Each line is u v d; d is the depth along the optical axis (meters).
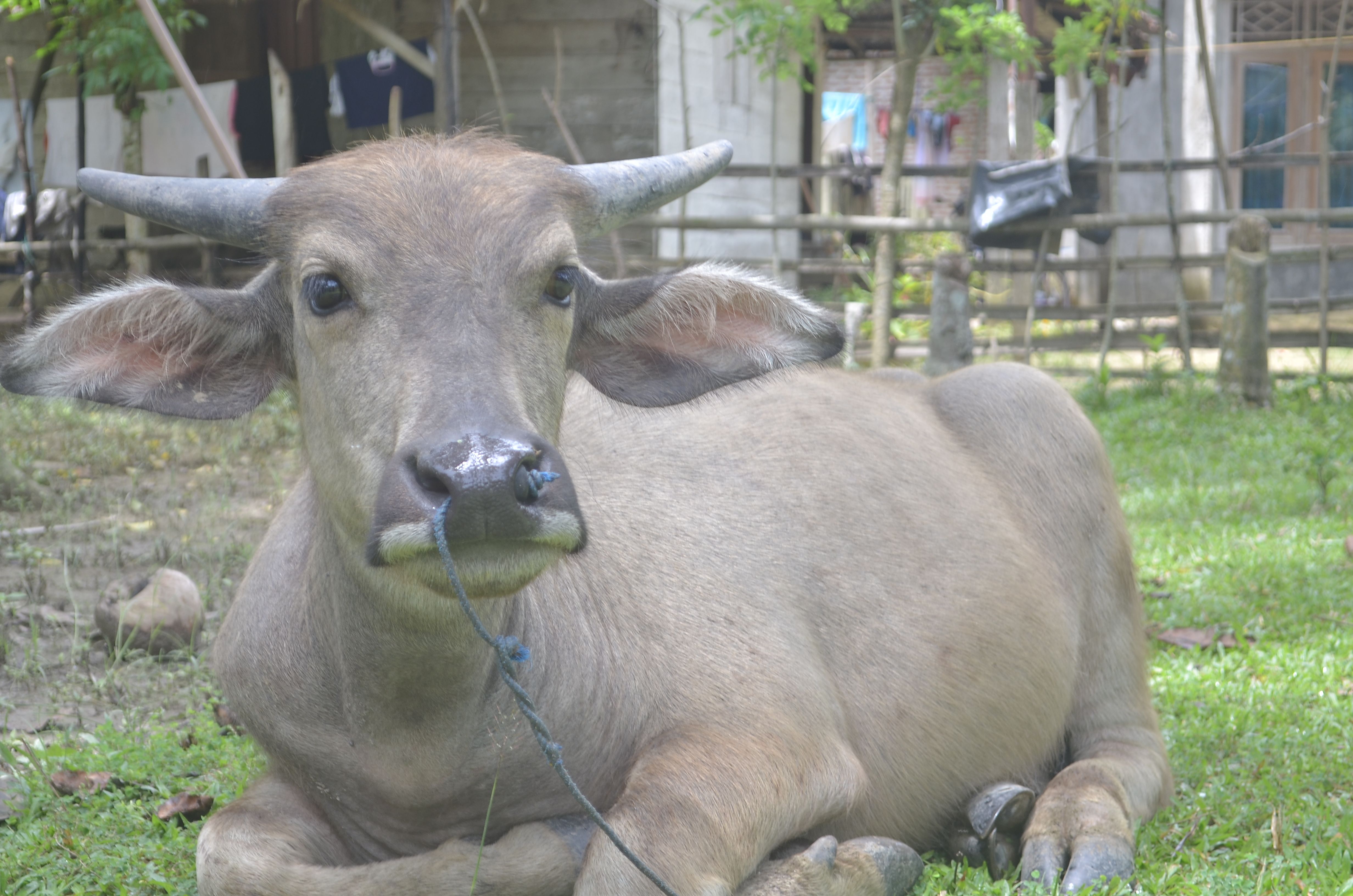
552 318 3.18
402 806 3.49
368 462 3.00
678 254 16.89
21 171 17.86
